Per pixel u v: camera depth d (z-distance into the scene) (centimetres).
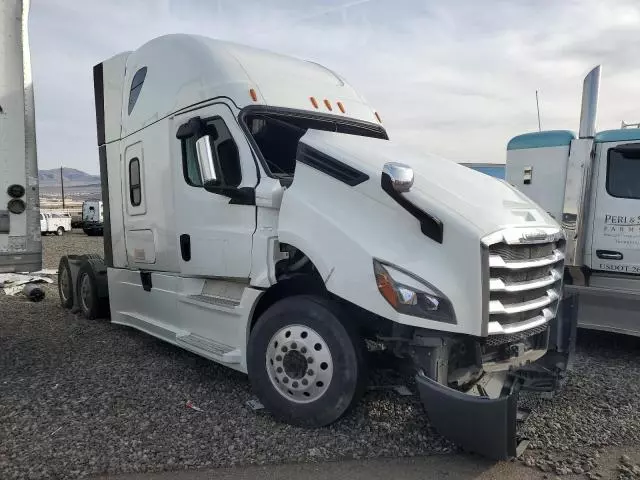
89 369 541
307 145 428
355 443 389
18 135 505
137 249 620
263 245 439
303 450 377
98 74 696
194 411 438
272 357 422
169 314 568
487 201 408
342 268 384
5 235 500
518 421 422
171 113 540
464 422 352
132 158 616
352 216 393
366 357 396
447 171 450
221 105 485
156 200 572
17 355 588
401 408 446
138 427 405
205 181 454
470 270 356
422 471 357
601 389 523
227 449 376
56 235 3988
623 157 651
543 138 703
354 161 404
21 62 505
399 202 375
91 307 773
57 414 426
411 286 361
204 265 502
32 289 936
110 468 346
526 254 394
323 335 396
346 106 562
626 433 424
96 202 3822
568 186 677
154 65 583
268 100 491
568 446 398
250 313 448
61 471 340
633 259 648
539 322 409
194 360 577
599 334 748
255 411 437
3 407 438
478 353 377
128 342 648
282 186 439
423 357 376
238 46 544
